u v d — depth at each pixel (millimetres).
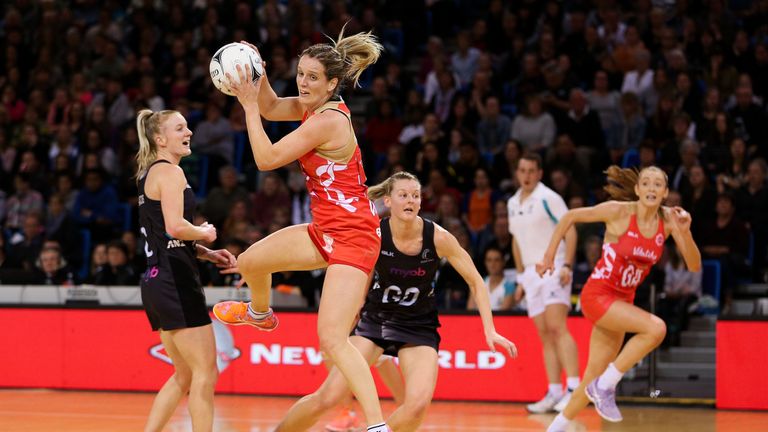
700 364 20594
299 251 10352
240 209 23531
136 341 19828
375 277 12117
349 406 15055
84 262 25062
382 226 11859
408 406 11375
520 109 27562
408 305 11891
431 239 11836
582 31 28391
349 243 10055
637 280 14297
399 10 31703
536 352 18328
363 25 30453
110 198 26141
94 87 30703
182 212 11367
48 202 27047
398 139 27516
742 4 30938
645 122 25828
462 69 29375
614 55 27672
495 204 23812
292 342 19219
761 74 26516
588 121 25812
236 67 9656
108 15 32781
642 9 29203
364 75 30891
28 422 15898
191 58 31109
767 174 23891
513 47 29016
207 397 11477
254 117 9750
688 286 21641
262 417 16453
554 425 14227
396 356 12250
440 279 21312
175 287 11469
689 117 24938
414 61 31719
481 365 18578
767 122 24703
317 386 19062
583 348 18203
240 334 19484
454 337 18719
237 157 28812
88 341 20031
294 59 30250
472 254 21594
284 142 9711
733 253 22125
